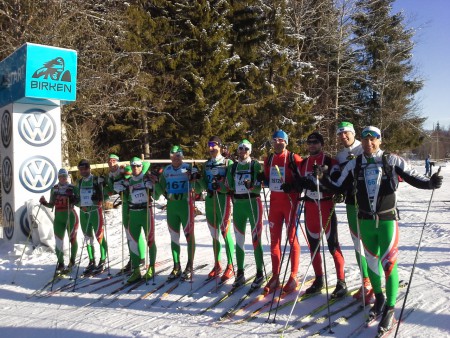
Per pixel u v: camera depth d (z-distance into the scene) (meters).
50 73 8.15
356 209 3.86
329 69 27.08
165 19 18.47
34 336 4.10
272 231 4.81
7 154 8.58
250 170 5.05
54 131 8.70
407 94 30.59
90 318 4.47
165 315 4.41
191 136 18.67
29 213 7.93
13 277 6.36
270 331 3.79
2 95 8.81
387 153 3.73
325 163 4.45
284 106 21.47
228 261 5.46
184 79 18.22
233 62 19.44
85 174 6.43
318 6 24.23
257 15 20.95
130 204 5.75
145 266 6.34
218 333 3.83
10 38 13.43
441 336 3.44
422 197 15.72
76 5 14.41
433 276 5.07
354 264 5.75
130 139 18.36
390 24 29.97
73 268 6.70
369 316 3.80
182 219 5.56
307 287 4.84
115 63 16.19
